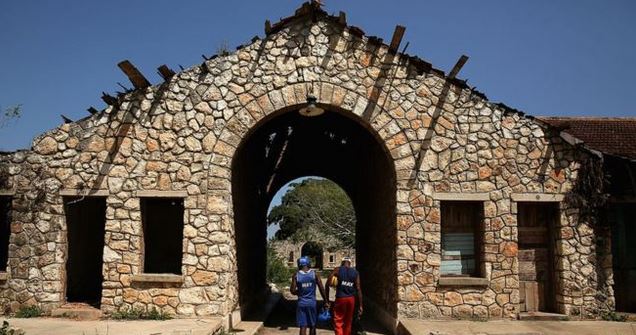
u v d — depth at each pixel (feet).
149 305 34.73
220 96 36.60
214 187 35.78
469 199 36.14
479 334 30.30
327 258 138.62
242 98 36.60
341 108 36.58
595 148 39.47
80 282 41.09
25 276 35.32
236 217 39.22
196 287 34.83
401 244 35.60
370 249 47.93
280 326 41.42
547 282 37.40
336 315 32.04
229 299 35.91
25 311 34.71
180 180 35.81
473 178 36.37
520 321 34.68
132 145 36.14
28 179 36.06
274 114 36.91
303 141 60.54
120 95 36.45
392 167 36.78
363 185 52.31
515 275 35.68
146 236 40.63
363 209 52.70
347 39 37.27
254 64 36.96
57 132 36.42
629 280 38.52
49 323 32.12
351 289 32.12
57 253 35.53
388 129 36.58
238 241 40.22
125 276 34.94
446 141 36.65
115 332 29.09
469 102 37.09
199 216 35.47
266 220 63.21
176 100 36.58
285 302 62.44
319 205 128.88
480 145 36.73
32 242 35.63
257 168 51.98
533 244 37.65
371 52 37.19
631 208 39.22
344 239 125.39
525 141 36.94
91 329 29.99
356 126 49.29
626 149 39.78
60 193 35.83
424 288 35.27
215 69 36.86
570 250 36.24
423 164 36.35
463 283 35.29
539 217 37.93
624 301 38.34
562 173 36.78
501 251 35.83
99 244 44.50
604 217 36.68
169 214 42.16
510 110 37.11
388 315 37.70
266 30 36.78
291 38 37.24
